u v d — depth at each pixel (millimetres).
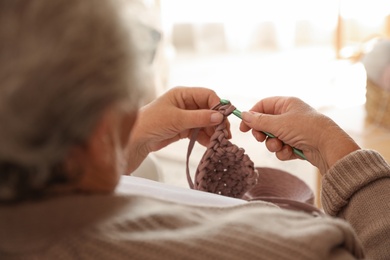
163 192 725
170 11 3268
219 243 406
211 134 917
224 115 838
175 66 3230
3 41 312
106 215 398
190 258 390
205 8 3346
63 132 326
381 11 2941
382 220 645
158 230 416
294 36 3357
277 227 441
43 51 309
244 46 3393
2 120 309
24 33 312
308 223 462
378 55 1915
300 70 2957
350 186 681
